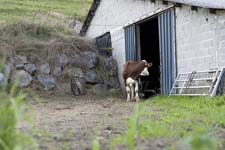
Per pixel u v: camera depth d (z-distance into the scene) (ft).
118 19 57.06
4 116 12.69
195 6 39.96
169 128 21.97
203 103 35.17
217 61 38.73
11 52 51.26
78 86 52.60
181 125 23.20
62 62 53.42
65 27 63.46
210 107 32.37
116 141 17.51
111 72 56.54
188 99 39.11
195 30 41.50
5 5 82.64
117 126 23.68
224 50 37.83
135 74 46.06
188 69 42.80
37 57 52.31
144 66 46.68
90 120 26.96
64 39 55.57
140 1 51.26
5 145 12.40
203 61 40.57
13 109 12.62
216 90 37.91
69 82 52.44
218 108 31.50
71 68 53.62
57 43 54.24
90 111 33.83
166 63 46.57
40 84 50.75
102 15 61.36
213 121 24.67
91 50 57.26
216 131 21.62
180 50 44.04
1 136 12.57
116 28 57.62
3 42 52.29
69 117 29.17
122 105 39.06
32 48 52.75
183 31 43.39
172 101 38.63
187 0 41.68
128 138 14.88
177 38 44.45
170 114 28.71
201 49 40.78
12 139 12.80
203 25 40.37
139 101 43.45
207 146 8.32
